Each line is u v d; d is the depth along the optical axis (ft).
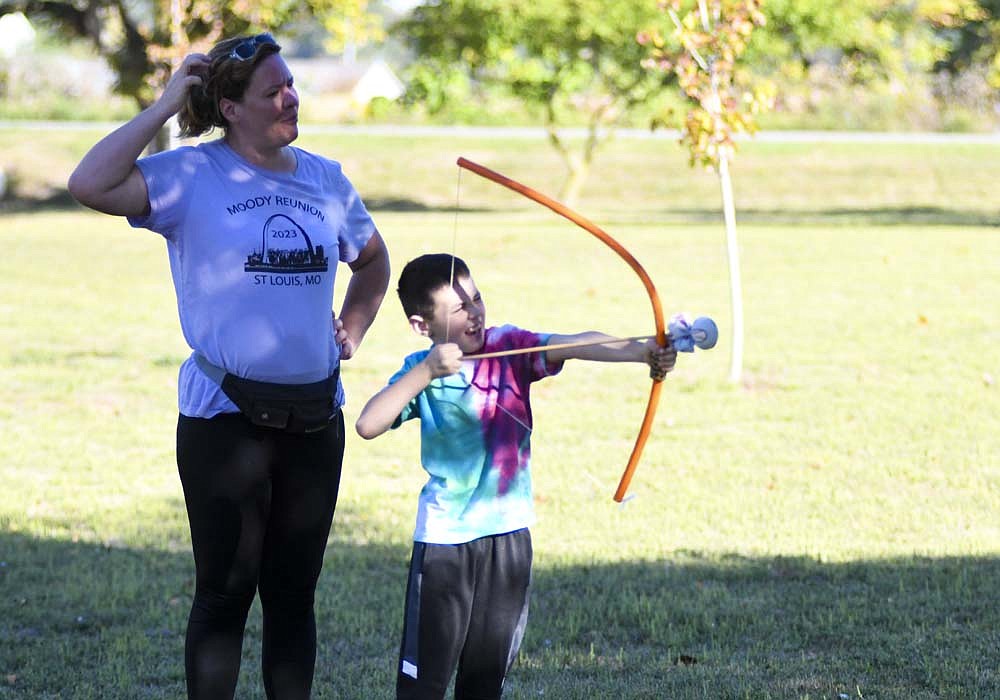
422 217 317.42
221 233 42.52
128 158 41.47
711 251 232.73
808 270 207.10
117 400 120.06
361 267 48.01
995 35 331.98
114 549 75.77
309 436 44.09
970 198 349.82
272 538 44.96
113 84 336.08
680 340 40.65
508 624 43.21
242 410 42.86
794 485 90.02
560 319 163.73
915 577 68.33
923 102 463.01
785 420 110.52
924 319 156.46
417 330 43.47
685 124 128.98
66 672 56.03
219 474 43.19
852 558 72.23
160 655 58.54
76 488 90.79
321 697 52.90
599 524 80.64
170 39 286.66
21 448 102.12
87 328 157.58
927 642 58.29
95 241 255.91
